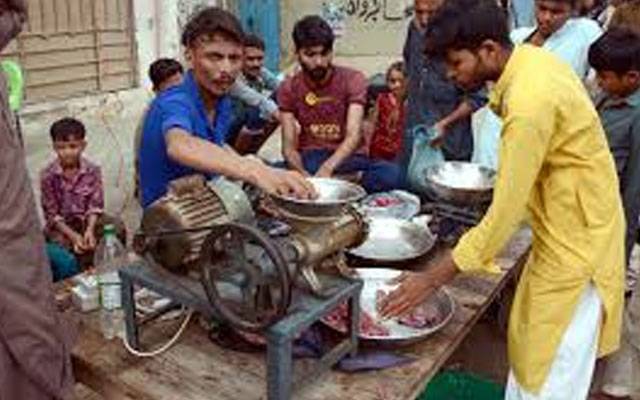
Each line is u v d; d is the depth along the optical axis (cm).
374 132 341
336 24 902
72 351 156
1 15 133
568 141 159
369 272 189
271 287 132
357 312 151
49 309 143
